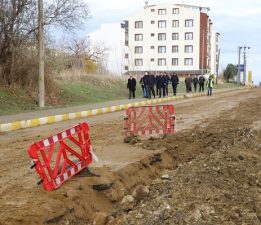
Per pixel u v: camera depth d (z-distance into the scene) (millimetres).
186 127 18781
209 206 7992
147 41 107625
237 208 8047
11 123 18891
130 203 9195
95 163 11562
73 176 9938
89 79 42438
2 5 28422
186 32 105375
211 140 15641
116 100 35969
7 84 29156
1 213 7613
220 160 11578
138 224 7422
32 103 28234
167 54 106562
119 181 10422
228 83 99188
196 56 105062
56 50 38406
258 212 8008
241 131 17141
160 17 106500
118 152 13219
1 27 28641
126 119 15664
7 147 14164
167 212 7734
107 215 8344
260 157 13000
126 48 111812
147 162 12305
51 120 21672
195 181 9578
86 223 8305
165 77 39719
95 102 33156
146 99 37000
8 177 10109
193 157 13953
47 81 31484
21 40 29312
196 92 50062
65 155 9562
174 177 10695
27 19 29234
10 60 29250
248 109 27016
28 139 15898
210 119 21812
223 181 9742
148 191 9734
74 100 32812
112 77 46281
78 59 47312
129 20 108375
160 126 16594
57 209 8031
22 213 7621
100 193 9625
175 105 31453
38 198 8414
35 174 10336
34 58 30266
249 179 10328
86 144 10203
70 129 9719
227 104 31766
